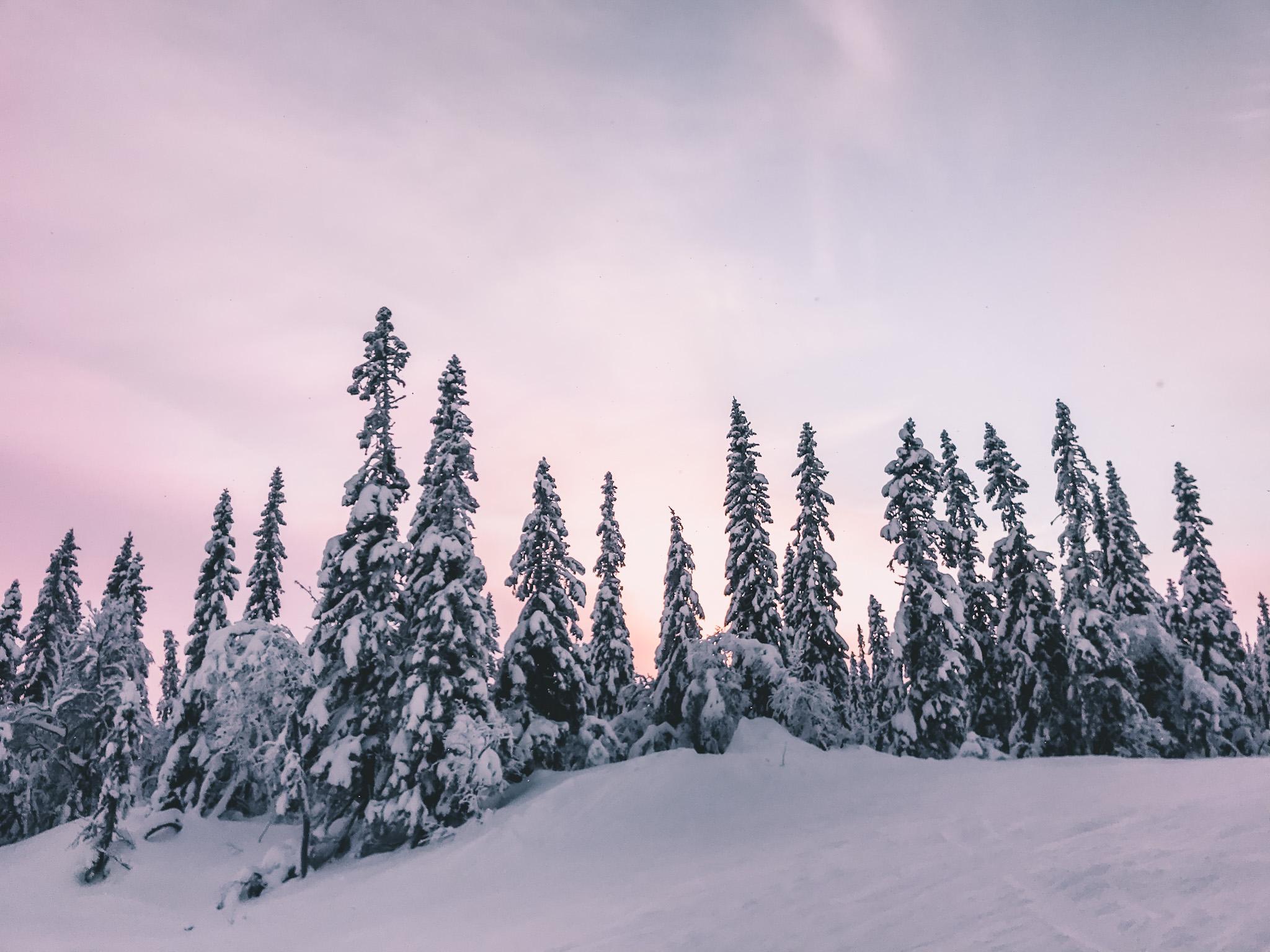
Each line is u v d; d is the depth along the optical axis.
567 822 20.77
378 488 25.58
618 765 24.66
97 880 20.66
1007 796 18.70
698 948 9.69
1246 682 40.78
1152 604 37.56
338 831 23.64
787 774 24.17
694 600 37.28
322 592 25.19
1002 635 36.78
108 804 21.59
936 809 18.39
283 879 20.89
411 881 18.47
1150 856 9.83
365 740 23.64
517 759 27.02
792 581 39.06
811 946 8.78
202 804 27.48
